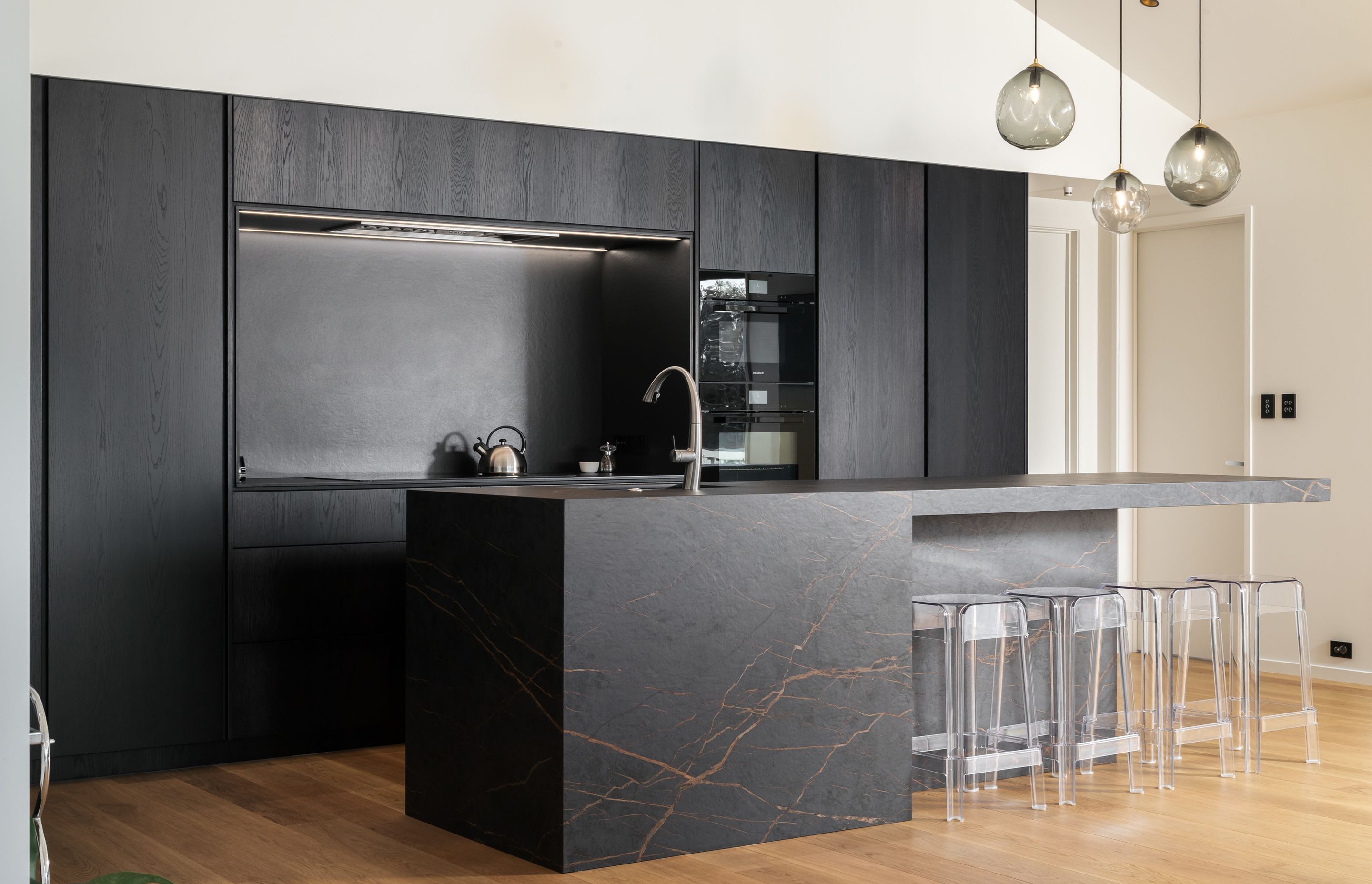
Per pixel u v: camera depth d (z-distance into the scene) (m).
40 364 4.26
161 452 4.46
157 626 4.45
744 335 5.76
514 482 5.14
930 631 4.18
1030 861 3.34
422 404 5.63
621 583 3.30
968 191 6.37
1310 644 6.38
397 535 4.87
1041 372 7.29
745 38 5.87
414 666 3.77
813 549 3.62
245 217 4.84
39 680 4.27
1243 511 6.81
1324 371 6.34
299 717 4.68
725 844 3.46
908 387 6.19
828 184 5.96
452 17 5.15
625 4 5.56
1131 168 6.91
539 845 3.30
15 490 0.87
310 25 4.86
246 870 3.27
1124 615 4.22
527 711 3.33
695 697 3.41
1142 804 3.96
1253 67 6.38
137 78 4.55
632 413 5.92
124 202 4.39
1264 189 6.60
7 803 0.87
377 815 3.82
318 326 5.37
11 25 0.86
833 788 3.64
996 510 3.92
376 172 4.86
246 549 4.58
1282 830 3.64
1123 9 6.30
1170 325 7.22
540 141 5.21
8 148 0.86
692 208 5.59
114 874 1.55
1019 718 4.41
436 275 5.66
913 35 6.31
